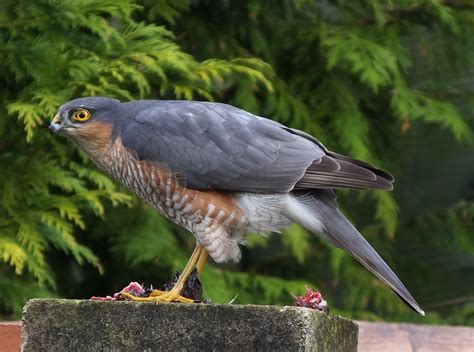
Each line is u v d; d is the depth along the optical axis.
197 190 7.95
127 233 12.39
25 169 10.82
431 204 15.52
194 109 8.09
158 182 7.99
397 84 13.15
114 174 8.31
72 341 6.61
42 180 10.75
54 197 10.79
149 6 12.34
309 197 7.97
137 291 7.46
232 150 7.88
